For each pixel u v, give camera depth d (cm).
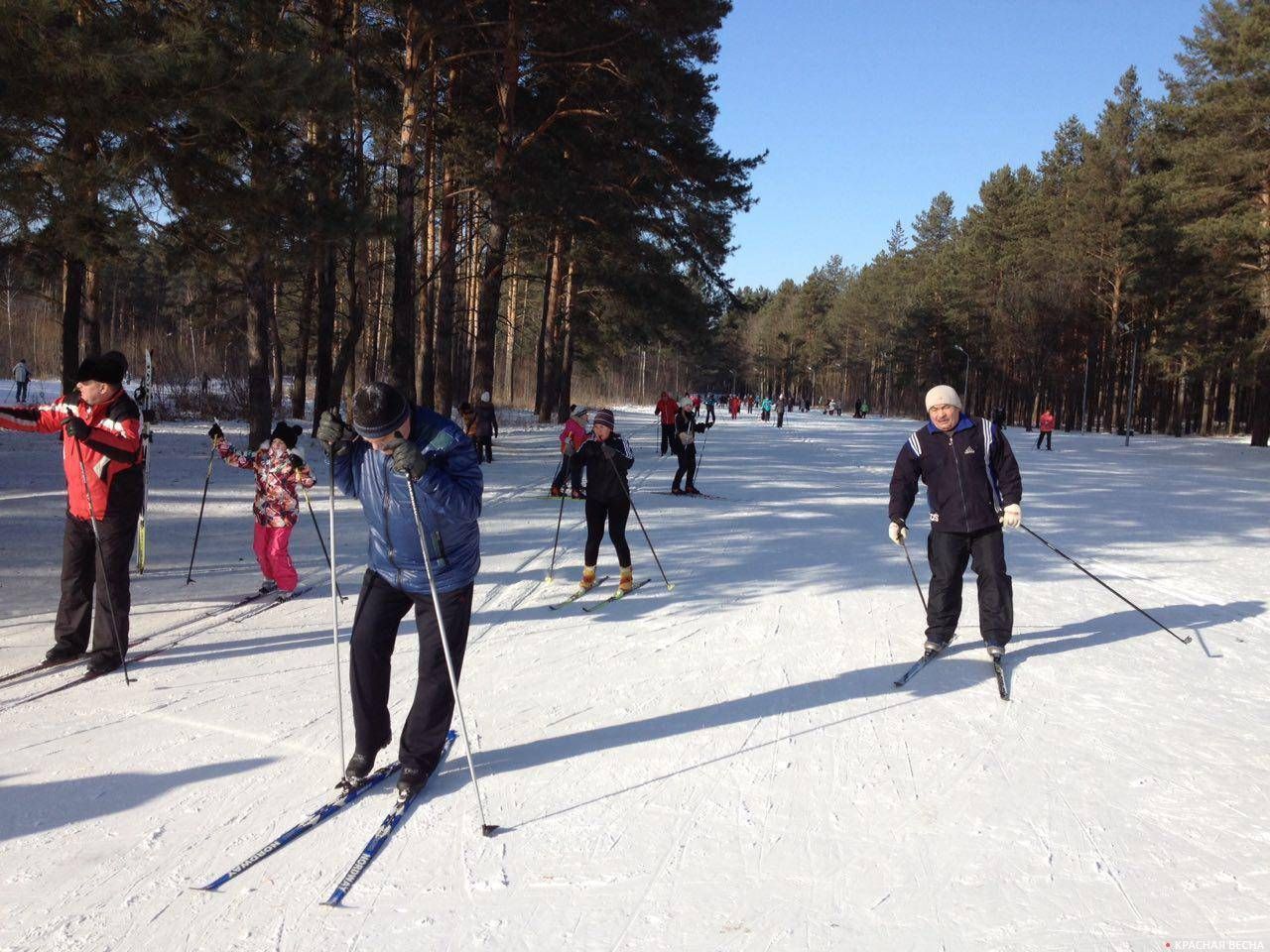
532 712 473
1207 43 3472
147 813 350
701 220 2695
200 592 712
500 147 2098
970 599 764
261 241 1265
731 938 278
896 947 276
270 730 434
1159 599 773
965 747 435
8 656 536
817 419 6294
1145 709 493
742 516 1229
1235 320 3828
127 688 489
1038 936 282
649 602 725
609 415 745
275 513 690
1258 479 2252
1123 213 5188
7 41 920
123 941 271
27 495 1113
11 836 330
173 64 1002
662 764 410
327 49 1568
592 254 2900
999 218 7325
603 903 296
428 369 2386
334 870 314
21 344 4625
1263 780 401
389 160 2395
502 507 1276
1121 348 5728
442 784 388
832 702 495
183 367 3278
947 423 561
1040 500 1564
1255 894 308
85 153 1147
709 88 2450
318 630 609
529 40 2120
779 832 347
